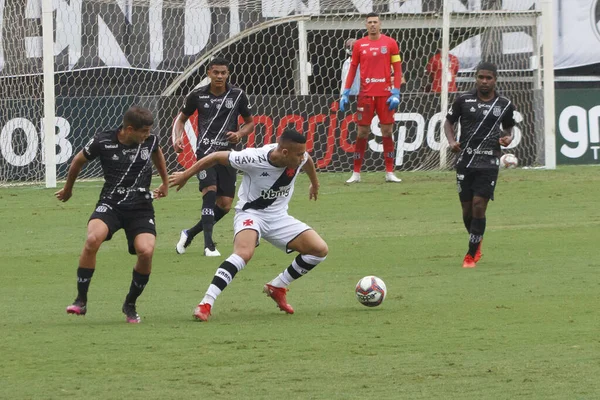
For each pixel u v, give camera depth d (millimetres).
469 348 22922
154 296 31406
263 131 69562
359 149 64250
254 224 27766
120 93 72812
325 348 23109
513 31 76750
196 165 27703
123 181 26922
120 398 18797
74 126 68938
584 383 19656
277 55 78125
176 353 22672
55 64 71188
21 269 37062
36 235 46031
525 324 25656
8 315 28156
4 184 66875
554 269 35062
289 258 39312
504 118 36938
